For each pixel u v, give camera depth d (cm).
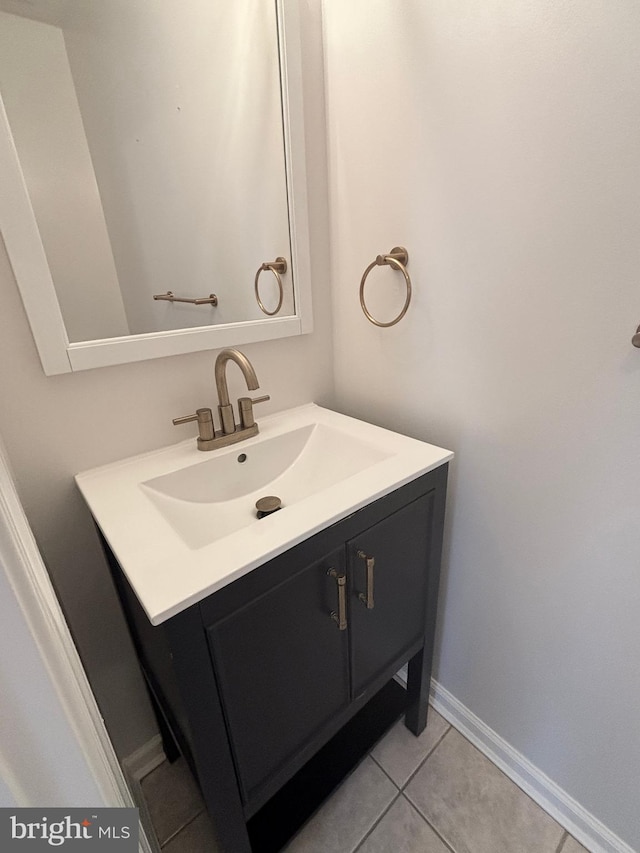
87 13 79
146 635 83
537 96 70
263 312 111
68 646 47
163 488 90
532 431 89
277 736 84
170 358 97
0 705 31
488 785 117
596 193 68
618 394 74
